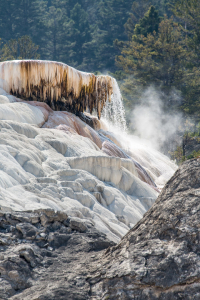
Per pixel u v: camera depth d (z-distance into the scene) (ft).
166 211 41.34
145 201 124.77
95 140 178.50
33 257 45.47
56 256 47.88
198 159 44.98
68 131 155.84
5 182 74.64
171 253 37.78
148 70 508.53
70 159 115.34
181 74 495.82
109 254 44.68
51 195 84.17
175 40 522.88
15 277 41.11
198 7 492.13
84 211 82.12
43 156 111.45
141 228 42.83
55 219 56.08
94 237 55.62
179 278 35.91
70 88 193.98
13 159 90.84
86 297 38.83
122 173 128.16
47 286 39.96
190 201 40.52
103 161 120.98
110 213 95.30
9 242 47.50
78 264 45.60
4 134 104.68
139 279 37.42
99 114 219.61
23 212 53.98
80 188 97.19
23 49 445.78
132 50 556.51
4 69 171.42
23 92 177.47
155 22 627.05
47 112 165.48
